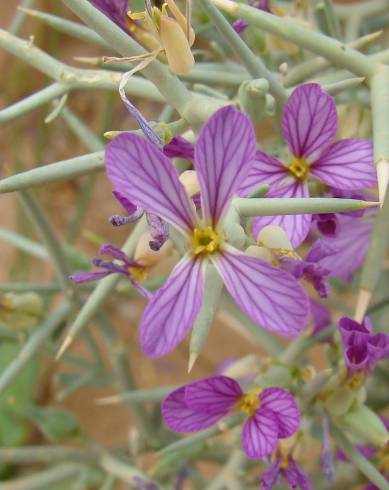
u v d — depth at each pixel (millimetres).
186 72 112
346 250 141
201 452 166
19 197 142
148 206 100
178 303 100
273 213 104
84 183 241
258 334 160
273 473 123
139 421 172
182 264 103
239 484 160
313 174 118
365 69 121
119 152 96
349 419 125
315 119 115
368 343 119
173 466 176
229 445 166
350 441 130
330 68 148
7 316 153
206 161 100
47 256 166
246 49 118
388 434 124
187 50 110
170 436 177
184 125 116
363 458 125
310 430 143
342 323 120
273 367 128
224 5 117
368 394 160
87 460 172
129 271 121
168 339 99
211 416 120
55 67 125
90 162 112
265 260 108
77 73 125
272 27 118
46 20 133
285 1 177
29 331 160
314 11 153
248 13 118
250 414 119
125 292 160
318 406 126
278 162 119
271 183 118
